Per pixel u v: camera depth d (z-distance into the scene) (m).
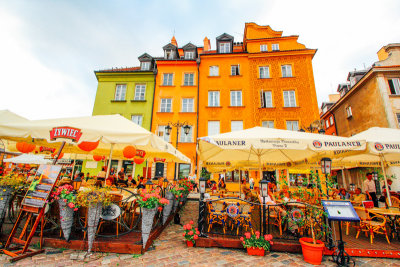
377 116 16.39
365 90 17.84
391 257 4.32
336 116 24.47
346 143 4.63
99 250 4.13
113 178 9.06
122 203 5.31
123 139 4.62
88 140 4.43
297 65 19.61
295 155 7.02
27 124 4.39
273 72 19.86
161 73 21.06
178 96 20.28
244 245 4.38
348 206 4.15
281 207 5.59
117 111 20.47
